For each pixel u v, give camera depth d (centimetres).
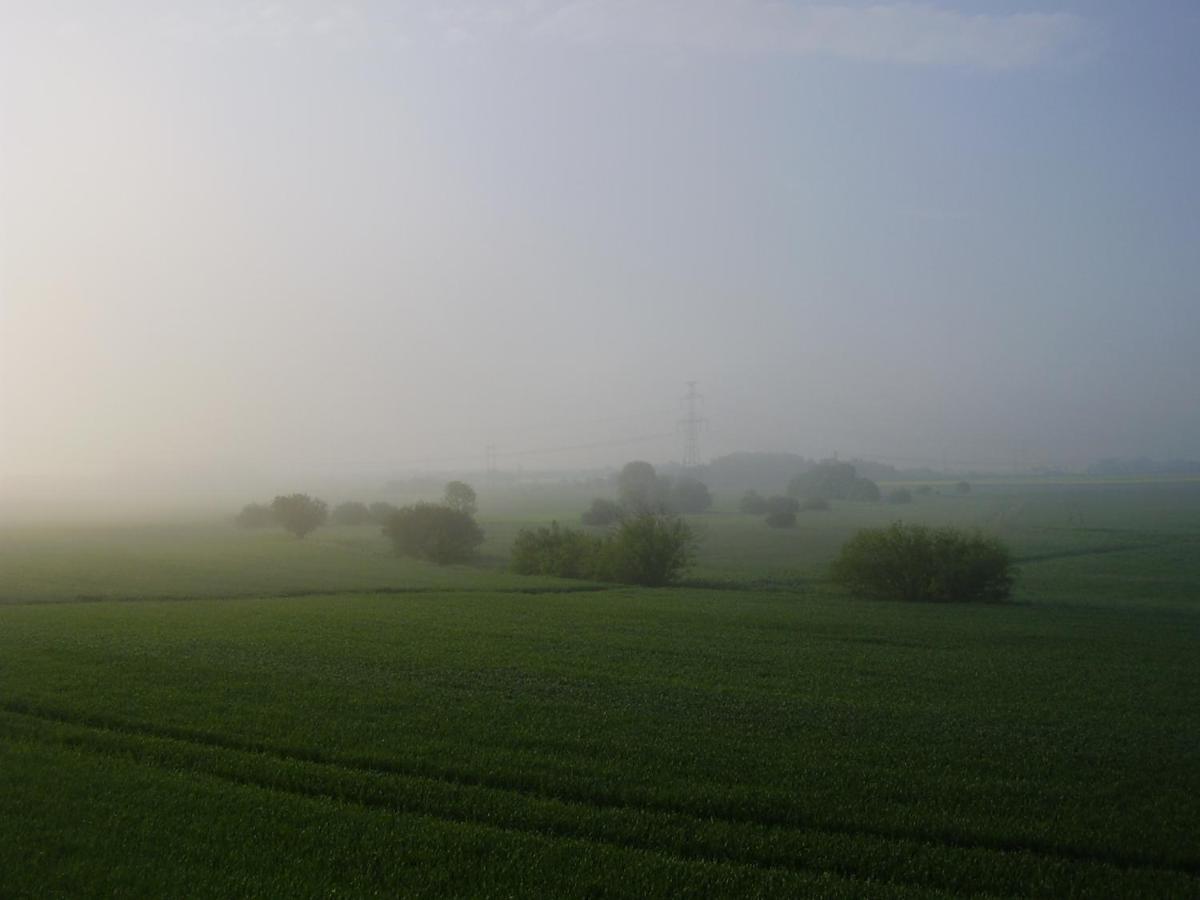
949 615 4641
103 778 1631
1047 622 4353
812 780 1711
